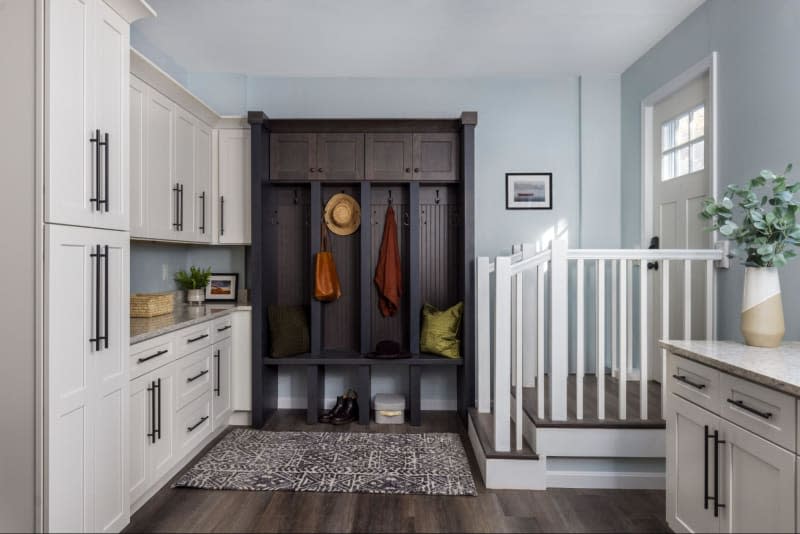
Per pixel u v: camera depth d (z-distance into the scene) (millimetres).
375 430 3750
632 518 2475
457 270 4242
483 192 4383
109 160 2148
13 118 1806
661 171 3785
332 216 4152
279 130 3951
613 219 4336
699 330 3238
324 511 2520
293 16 3285
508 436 2840
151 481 2602
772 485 1605
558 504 2619
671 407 2244
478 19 3344
